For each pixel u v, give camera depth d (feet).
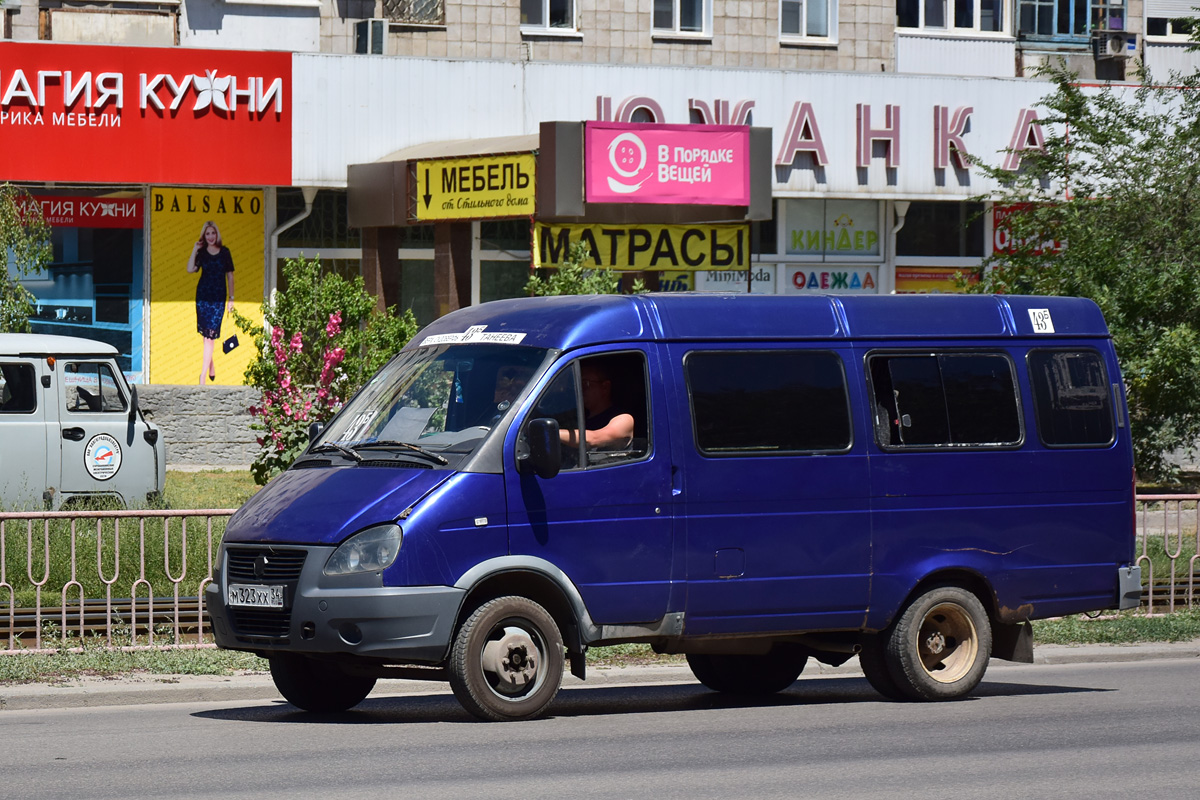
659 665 107.55
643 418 86.38
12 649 103.45
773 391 89.56
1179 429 202.08
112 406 153.69
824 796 65.57
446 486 81.15
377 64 226.17
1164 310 192.03
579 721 85.66
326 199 234.58
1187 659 117.80
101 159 214.90
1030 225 207.10
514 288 239.71
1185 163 204.54
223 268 228.02
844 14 269.64
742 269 220.64
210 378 228.02
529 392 84.02
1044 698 95.81
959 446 93.91
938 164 247.50
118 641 106.32
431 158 217.15
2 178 211.20
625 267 215.10
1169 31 295.89
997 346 96.17
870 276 260.42
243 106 220.84
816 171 241.96
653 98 236.22
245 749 76.33
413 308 237.25
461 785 67.21
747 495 87.92
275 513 83.05
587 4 257.14
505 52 252.62
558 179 206.39
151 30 236.22
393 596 79.10
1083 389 98.53
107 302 223.51
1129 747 77.97
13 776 69.36
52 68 212.02
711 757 74.54
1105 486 98.07
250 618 83.20
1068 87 210.59
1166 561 139.54
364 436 87.86
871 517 90.99
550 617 83.87
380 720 86.69
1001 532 94.79
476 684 82.23
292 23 242.99
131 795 65.05
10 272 218.18
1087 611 98.02
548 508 83.05
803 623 89.40
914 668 92.58
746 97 239.30
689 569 86.38
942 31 276.00
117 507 151.84
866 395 91.91
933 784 68.28
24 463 148.77
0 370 149.18
